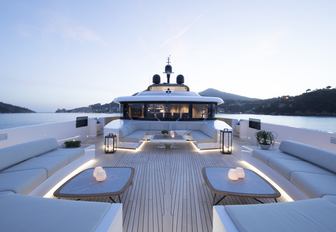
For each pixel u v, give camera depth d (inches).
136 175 131.9
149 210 87.6
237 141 267.6
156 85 332.5
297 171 94.5
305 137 189.5
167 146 222.2
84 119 286.8
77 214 51.8
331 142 163.3
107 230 45.5
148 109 271.3
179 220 80.4
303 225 48.7
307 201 61.5
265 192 80.6
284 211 55.1
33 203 57.6
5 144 162.1
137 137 208.5
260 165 129.5
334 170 92.8
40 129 201.0
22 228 45.8
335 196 69.1
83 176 95.5
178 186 113.6
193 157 179.6
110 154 188.7
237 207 56.9
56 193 78.0
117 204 57.7
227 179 94.0
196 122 259.1
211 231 74.0
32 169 93.5
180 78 358.9
